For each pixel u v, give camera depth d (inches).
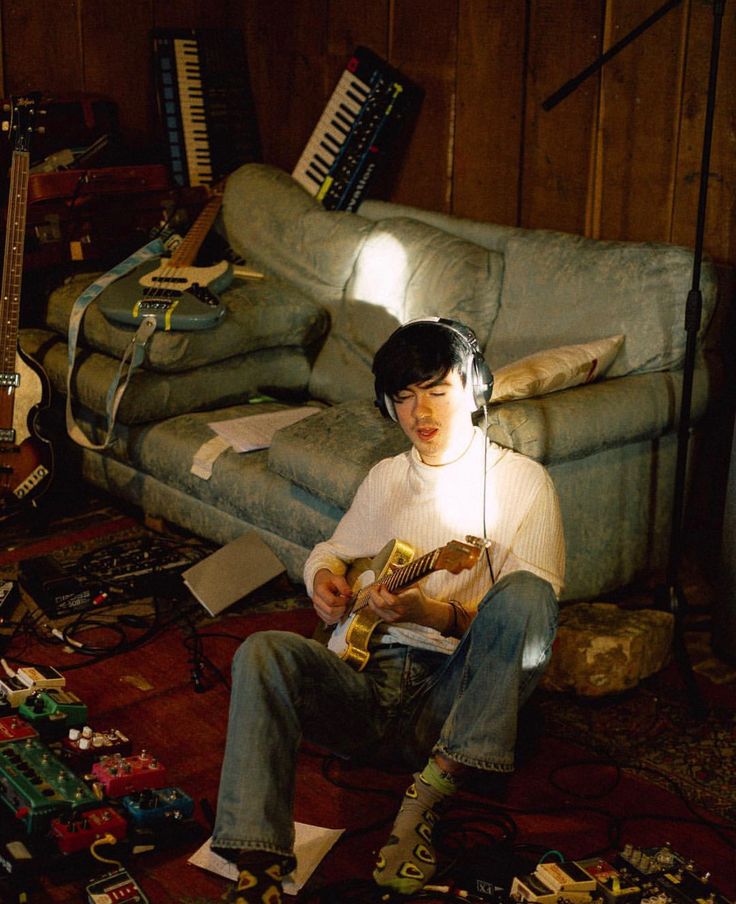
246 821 70.1
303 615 119.3
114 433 139.2
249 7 172.4
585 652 102.3
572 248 125.3
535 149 139.9
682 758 95.7
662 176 127.7
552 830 85.4
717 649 112.9
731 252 123.1
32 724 92.4
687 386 104.9
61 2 163.6
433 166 152.3
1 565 130.0
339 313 146.8
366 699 80.9
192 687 105.3
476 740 74.0
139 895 74.1
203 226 153.6
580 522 113.4
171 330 133.0
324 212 151.2
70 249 151.2
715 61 98.1
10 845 77.4
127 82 172.7
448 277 133.4
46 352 148.6
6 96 162.7
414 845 75.0
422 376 80.9
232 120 172.1
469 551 73.6
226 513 128.0
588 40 131.1
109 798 84.0
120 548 132.6
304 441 116.0
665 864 78.0
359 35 157.3
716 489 127.4
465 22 143.5
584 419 107.3
